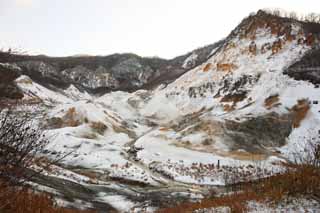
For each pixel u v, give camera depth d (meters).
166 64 146.38
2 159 4.47
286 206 6.72
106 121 55.69
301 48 64.19
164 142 42.31
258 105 49.62
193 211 7.97
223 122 43.59
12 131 4.59
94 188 19.14
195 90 70.38
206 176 28.16
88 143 36.28
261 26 75.38
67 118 53.75
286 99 48.09
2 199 4.70
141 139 45.56
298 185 7.27
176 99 73.12
